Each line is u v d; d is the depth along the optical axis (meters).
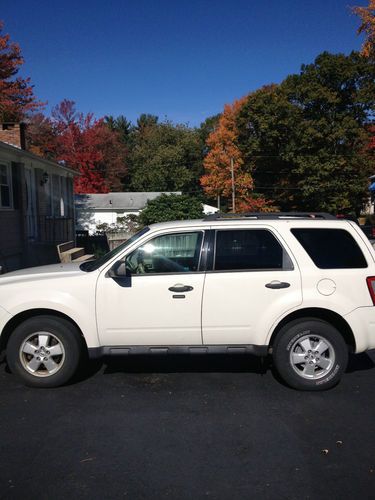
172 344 4.69
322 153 41.19
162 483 3.00
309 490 2.92
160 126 65.94
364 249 4.72
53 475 3.10
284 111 43.47
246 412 4.11
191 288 4.60
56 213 18.64
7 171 12.77
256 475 3.09
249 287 4.59
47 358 4.66
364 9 21.38
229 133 46.66
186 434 3.68
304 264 4.65
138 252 4.75
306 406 4.23
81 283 4.64
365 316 4.59
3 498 2.85
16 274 5.09
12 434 3.70
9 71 29.45
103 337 4.66
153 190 60.59
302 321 4.60
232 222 4.80
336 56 42.00
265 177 47.94
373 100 40.47
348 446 3.48
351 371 5.25
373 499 2.83
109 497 2.86
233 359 5.67
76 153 51.81
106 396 4.49
